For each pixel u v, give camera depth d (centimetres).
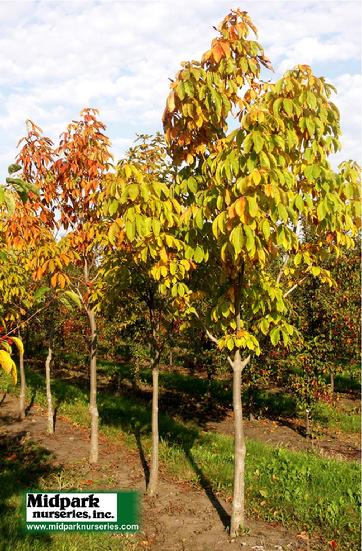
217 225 411
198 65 491
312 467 751
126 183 496
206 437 988
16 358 1658
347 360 1251
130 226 467
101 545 507
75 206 790
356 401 1456
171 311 666
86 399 1295
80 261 807
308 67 464
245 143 407
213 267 569
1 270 725
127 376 1705
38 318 1036
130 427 1019
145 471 749
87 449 862
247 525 559
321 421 1236
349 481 697
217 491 668
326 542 520
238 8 518
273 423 1206
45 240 686
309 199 461
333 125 489
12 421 1045
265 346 1091
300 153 502
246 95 527
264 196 413
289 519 573
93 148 749
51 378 1639
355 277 1111
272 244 475
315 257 572
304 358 1038
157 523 566
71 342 1694
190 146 538
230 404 1398
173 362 1988
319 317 1056
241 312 576
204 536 532
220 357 1183
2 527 514
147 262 605
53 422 1047
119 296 699
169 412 1262
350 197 510
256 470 730
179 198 578
